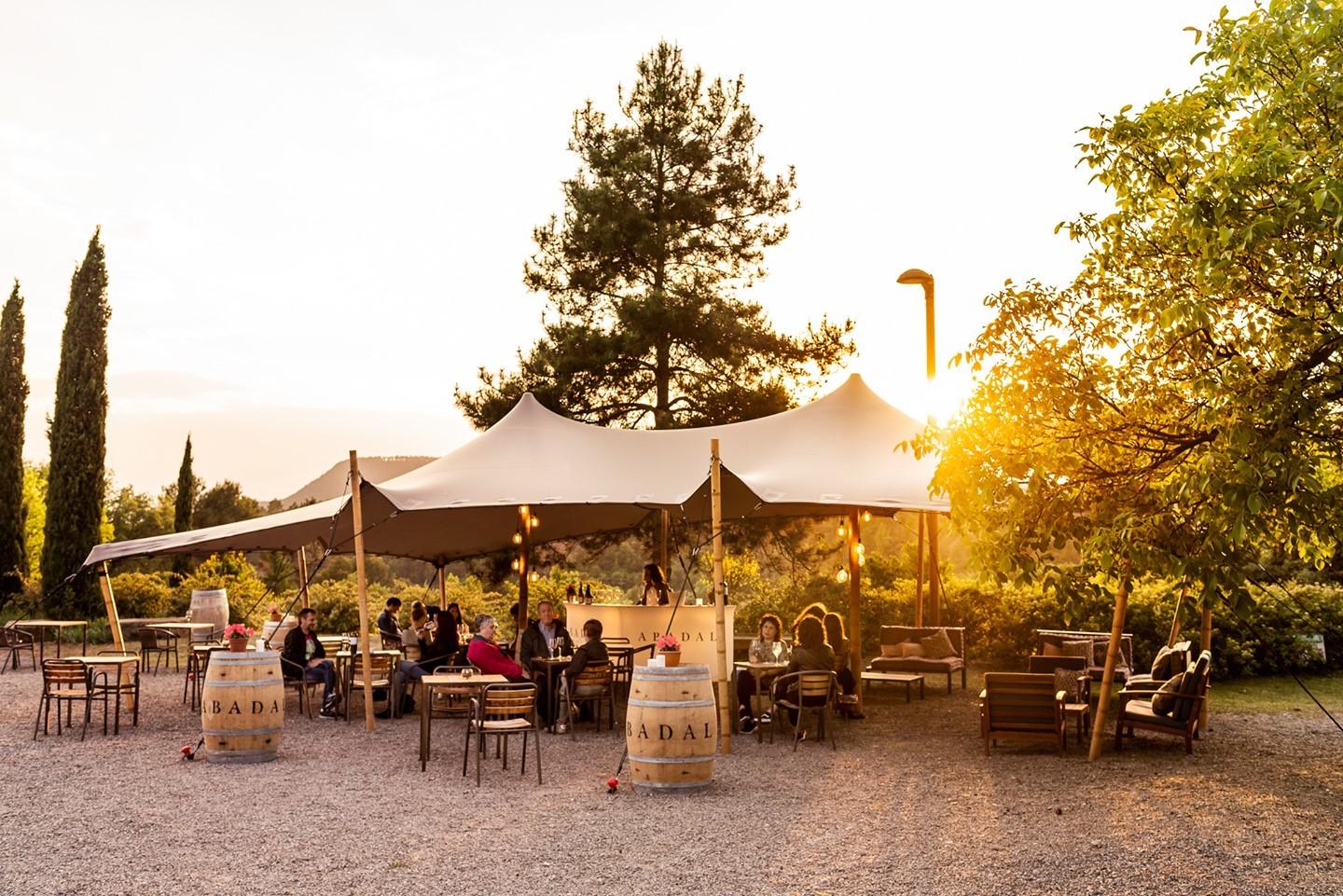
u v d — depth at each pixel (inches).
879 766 390.3
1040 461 335.9
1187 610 309.7
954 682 649.0
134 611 1032.8
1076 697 454.0
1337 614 680.4
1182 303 293.0
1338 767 382.3
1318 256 288.5
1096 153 332.2
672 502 518.9
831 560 943.7
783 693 453.4
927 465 547.8
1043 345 344.2
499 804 330.0
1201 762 394.6
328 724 495.8
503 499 511.2
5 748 426.0
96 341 1085.1
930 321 613.9
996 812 316.2
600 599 1035.9
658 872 256.5
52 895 237.5
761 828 299.0
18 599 1061.1
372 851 274.5
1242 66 303.0
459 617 649.0
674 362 918.4
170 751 420.5
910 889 242.1
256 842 283.3
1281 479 278.4
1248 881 245.0
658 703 346.3
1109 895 236.8
